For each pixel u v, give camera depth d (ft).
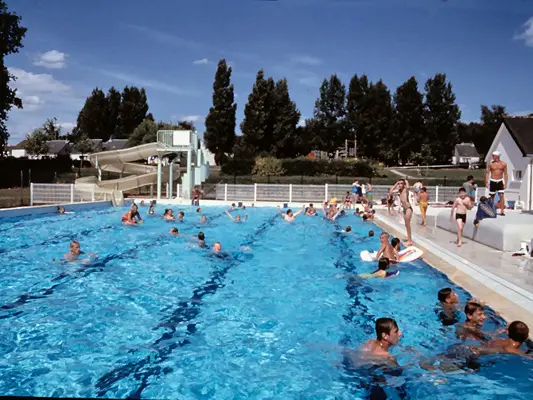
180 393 14.61
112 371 16.22
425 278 28.32
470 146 299.58
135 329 20.45
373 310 22.91
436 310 22.44
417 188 75.20
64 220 62.13
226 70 186.39
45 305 24.00
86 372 16.08
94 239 46.62
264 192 99.86
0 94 132.26
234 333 19.98
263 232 53.72
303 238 48.78
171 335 19.72
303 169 138.41
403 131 239.91
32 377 15.69
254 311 23.12
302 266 33.99
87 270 32.53
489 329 18.83
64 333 19.86
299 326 20.83
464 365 16.40
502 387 14.78
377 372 16.06
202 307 23.76
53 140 270.05
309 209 73.31
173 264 34.76
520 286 23.85
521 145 67.77
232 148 193.16
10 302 24.50
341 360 17.07
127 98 334.65
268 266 34.09
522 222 36.37
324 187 98.32
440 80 235.20
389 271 30.35
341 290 26.81
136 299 25.26
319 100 264.11
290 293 26.40
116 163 103.65
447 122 236.43
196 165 106.83
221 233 52.65
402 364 16.60
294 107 185.37
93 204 79.41
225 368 16.42
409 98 236.02
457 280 26.66
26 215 65.62
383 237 33.83
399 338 18.84
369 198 91.71
